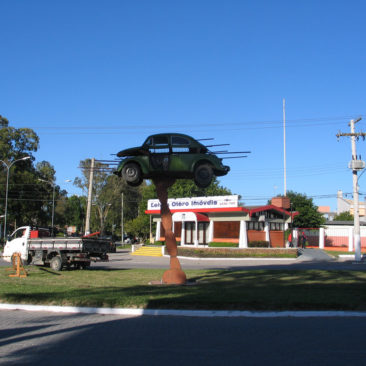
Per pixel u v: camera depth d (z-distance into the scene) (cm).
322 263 2772
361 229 4894
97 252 2117
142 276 1741
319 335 760
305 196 5059
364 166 2845
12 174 5509
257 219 3766
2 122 6003
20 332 796
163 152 1384
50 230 2400
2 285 1379
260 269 2173
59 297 1113
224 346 686
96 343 709
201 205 3903
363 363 591
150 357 624
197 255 3119
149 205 4434
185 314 963
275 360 607
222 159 1423
